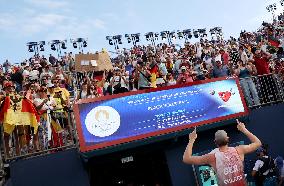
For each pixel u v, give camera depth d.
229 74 14.23
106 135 9.49
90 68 13.99
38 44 27.97
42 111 9.73
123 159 10.10
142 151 10.34
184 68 12.80
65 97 10.90
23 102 9.33
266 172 10.38
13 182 8.80
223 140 4.64
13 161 8.94
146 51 25.33
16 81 15.38
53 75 14.95
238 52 17.73
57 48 28.22
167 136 10.20
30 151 9.47
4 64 22.02
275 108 12.38
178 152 10.66
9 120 8.93
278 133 12.12
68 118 9.59
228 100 11.36
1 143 9.22
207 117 10.87
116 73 12.70
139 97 10.20
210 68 15.47
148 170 12.18
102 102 9.70
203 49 20.52
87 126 9.35
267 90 12.81
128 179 12.50
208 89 11.19
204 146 11.03
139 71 12.01
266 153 10.61
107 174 12.42
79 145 9.16
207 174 10.50
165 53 22.36
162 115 10.32
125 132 9.73
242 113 11.39
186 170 10.57
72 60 17.81
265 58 13.44
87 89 11.49
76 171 9.34
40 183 8.98
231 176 4.52
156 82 12.91
